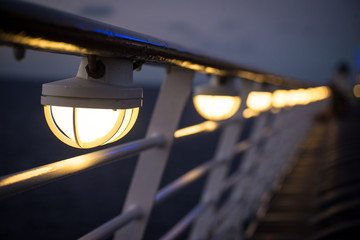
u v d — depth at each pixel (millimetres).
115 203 31969
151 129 1244
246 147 2730
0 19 453
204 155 49156
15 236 25781
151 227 23125
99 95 721
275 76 2561
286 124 5371
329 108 10195
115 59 767
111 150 873
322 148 6438
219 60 1306
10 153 55969
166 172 39156
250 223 3205
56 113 782
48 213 29984
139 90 829
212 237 2287
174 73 1216
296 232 2969
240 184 3066
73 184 38031
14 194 611
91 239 898
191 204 27891
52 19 526
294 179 4750
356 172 4066
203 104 1707
